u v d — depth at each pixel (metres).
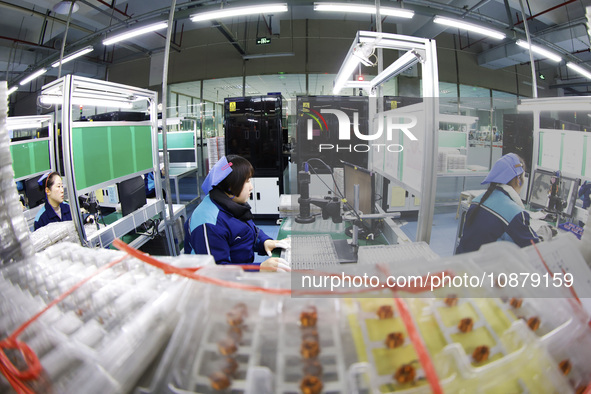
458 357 0.38
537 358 0.40
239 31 6.77
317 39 6.70
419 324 0.42
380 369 0.38
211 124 8.37
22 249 0.59
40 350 0.41
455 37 7.29
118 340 0.41
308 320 0.43
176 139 5.24
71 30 6.29
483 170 2.89
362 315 0.43
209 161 5.40
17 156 2.97
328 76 6.92
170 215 2.93
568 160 1.54
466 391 0.37
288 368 0.39
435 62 1.08
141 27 3.85
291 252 1.17
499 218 1.25
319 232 1.56
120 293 0.50
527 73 8.48
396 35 1.06
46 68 5.84
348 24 6.70
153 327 0.43
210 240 1.37
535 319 0.44
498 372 0.38
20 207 0.60
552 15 5.28
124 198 2.29
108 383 0.38
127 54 7.69
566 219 1.56
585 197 1.47
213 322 0.43
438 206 3.70
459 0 5.03
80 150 1.86
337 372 0.39
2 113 0.56
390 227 1.58
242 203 1.54
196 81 7.23
